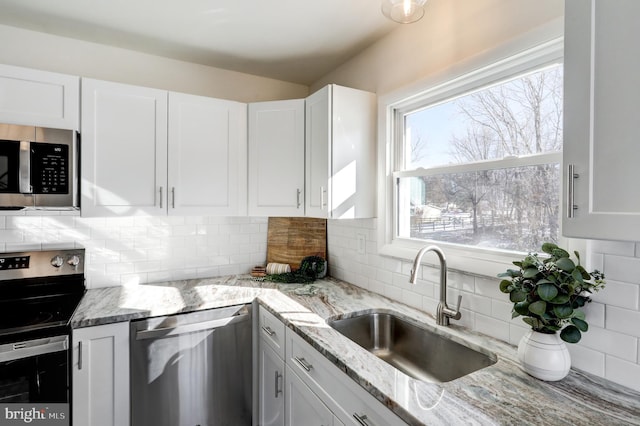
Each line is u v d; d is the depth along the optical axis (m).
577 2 0.84
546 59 1.26
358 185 2.02
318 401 1.35
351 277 2.30
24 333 1.43
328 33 1.99
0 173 1.56
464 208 1.61
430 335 1.53
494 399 0.95
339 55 2.27
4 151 1.58
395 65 1.92
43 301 1.83
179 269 2.37
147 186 1.98
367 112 2.05
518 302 1.09
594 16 0.81
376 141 2.08
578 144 0.84
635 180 0.74
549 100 1.27
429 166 1.80
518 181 1.38
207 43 2.11
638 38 0.74
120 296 1.95
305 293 2.06
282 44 2.12
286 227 2.63
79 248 2.05
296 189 2.17
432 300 1.69
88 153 1.82
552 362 1.02
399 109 1.98
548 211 1.27
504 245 1.43
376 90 2.08
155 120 2.00
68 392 1.54
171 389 1.77
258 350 1.99
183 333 1.79
